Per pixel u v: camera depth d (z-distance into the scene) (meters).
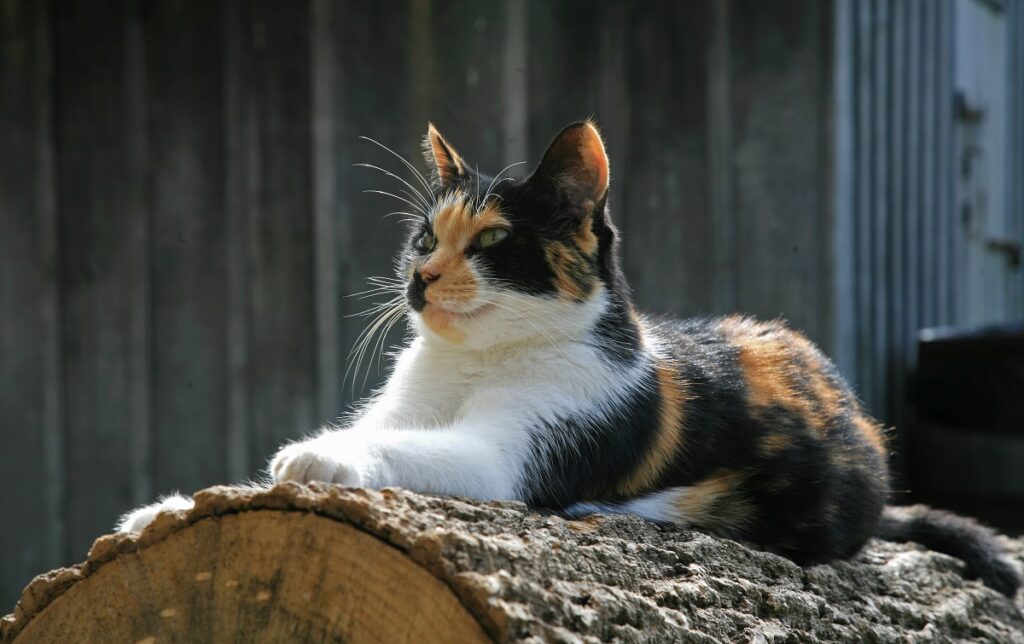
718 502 4.44
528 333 4.27
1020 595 5.39
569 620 2.83
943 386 10.25
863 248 9.06
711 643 3.27
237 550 2.88
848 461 4.76
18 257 10.01
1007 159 13.80
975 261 12.63
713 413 4.45
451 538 2.73
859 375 9.03
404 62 9.24
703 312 8.80
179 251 9.70
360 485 3.25
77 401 9.96
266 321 9.51
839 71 8.39
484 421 3.96
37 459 10.04
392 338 9.11
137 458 9.81
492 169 9.10
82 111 9.85
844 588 4.23
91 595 3.07
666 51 8.86
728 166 8.70
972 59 12.34
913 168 10.34
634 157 8.98
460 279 4.23
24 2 9.88
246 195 9.52
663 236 8.94
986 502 10.05
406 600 2.69
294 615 2.79
